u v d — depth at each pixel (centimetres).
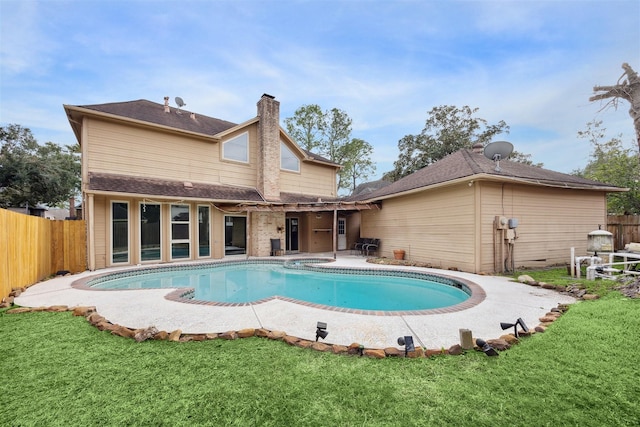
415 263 1201
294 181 1856
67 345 392
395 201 1427
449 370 325
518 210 1069
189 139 1447
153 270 1132
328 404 266
